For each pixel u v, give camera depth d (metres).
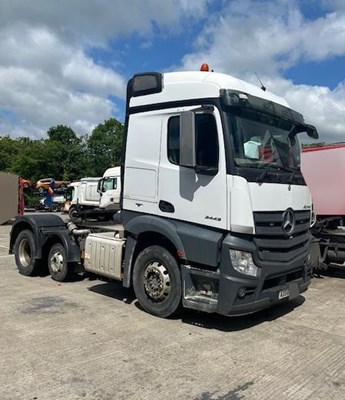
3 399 3.81
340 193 9.44
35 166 58.56
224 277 5.43
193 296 5.85
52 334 5.47
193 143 5.54
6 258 11.89
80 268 8.52
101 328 5.74
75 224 8.67
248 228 5.38
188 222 5.88
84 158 71.25
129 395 3.92
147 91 6.52
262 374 4.40
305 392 4.03
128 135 6.75
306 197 6.59
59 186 45.53
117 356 4.80
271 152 6.12
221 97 5.59
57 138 79.19
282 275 5.93
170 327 5.83
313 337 5.53
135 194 6.56
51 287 8.15
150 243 6.53
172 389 4.04
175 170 6.04
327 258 9.33
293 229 6.03
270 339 5.44
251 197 5.46
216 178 5.59
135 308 6.71
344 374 4.43
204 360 4.73
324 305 7.12
